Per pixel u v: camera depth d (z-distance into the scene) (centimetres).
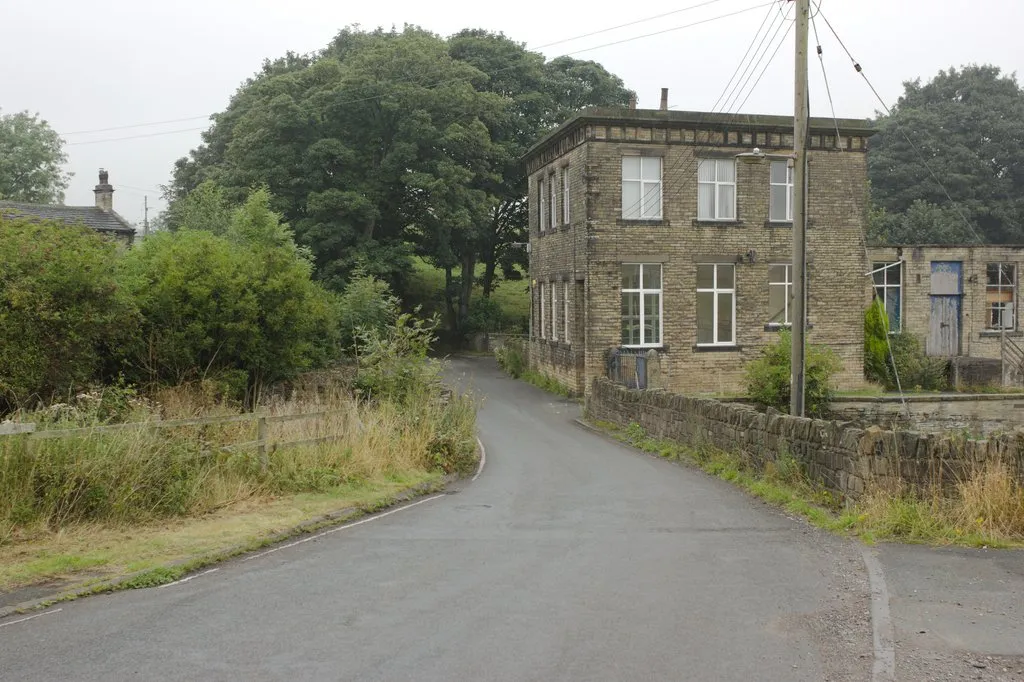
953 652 600
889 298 3241
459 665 572
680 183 2844
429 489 1373
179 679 546
